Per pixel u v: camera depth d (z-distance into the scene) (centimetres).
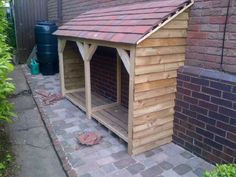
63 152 355
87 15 525
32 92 619
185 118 355
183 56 350
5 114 322
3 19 433
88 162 334
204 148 336
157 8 345
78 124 445
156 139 364
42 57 775
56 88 654
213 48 310
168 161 337
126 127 399
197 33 327
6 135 409
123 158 343
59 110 509
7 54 298
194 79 331
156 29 306
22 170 320
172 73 348
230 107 294
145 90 328
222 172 208
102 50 541
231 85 289
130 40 302
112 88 529
